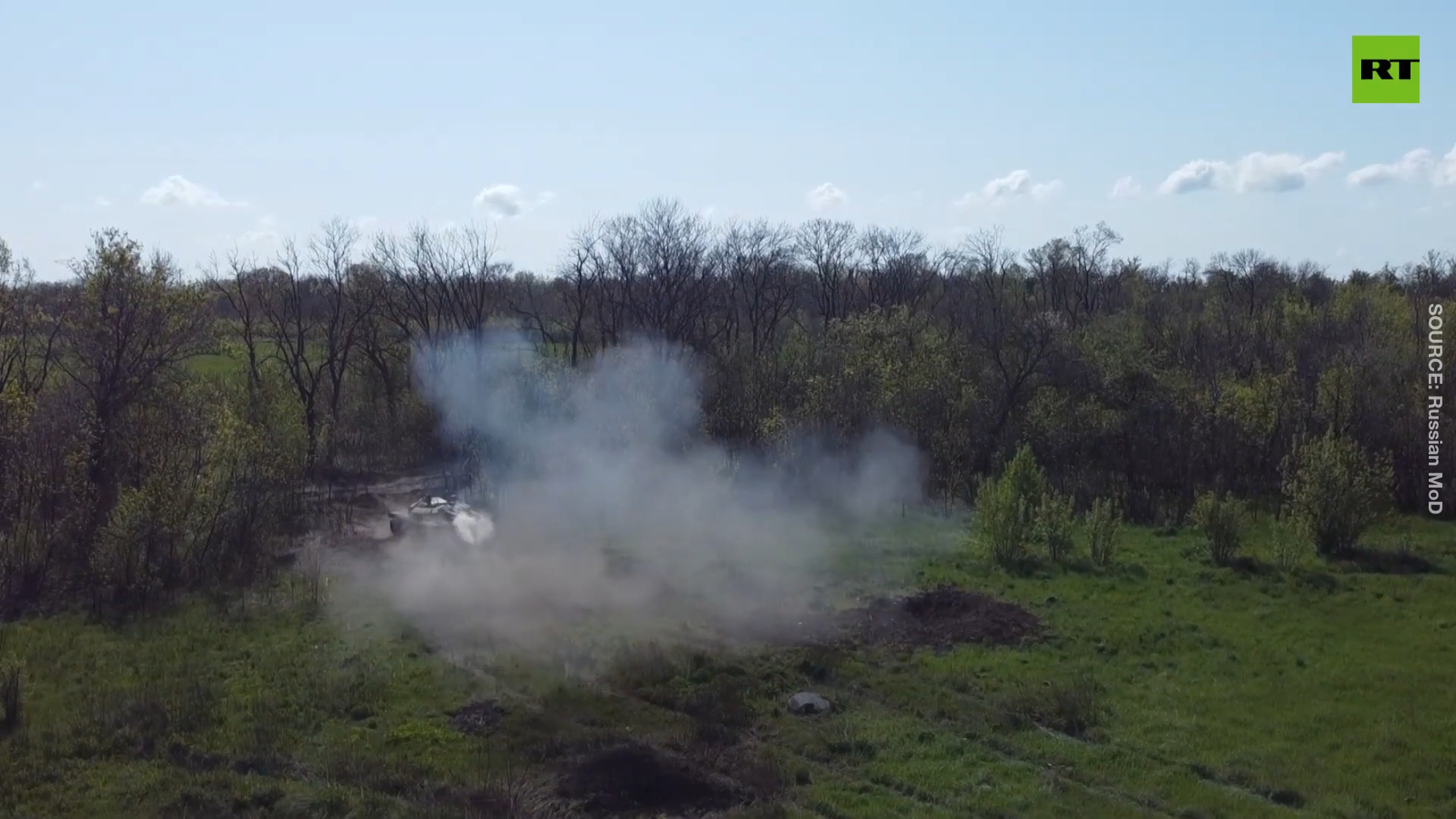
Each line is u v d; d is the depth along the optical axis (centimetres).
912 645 2084
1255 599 2472
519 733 1631
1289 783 1495
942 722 1717
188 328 3136
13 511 2636
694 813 1411
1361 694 1864
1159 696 1845
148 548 2402
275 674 1875
